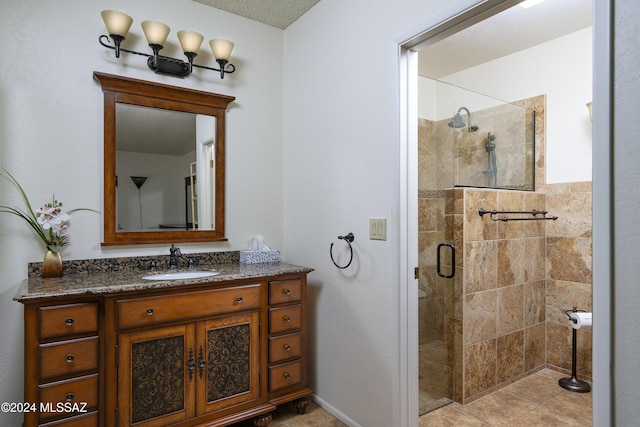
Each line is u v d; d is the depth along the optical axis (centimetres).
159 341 176
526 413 229
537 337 290
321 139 234
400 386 181
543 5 244
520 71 310
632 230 102
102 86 208
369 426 198
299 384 220
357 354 206
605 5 107
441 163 285
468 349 242
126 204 215
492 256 258
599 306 107
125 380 168
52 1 197
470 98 287
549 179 296
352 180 209
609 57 106
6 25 186
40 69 194
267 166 268
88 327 162
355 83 207
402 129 182
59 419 155
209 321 190
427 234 266
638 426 100
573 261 283
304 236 250
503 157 298
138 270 215
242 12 251
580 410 232
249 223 260
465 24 160
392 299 183
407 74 184
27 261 191
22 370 189
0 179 184
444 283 254
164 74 228
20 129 189
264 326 207
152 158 224
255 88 263
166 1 229
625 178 103
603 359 106
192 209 237
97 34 209
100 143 209
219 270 215
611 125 105
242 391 199
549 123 295
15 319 188
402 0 178
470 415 227
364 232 201
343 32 216
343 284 216
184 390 182
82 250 204
